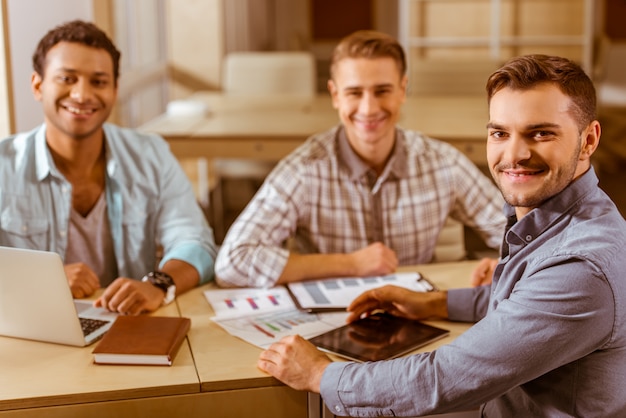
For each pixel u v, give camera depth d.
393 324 1.77
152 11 5.24
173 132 3.54
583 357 1.30
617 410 1.30
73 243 2.19
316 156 2.25
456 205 2.38
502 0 6.62
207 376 1.53
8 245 2.12
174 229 2.22
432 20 6.74
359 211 2.26
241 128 3.64
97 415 1.48
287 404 1.55
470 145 3.38
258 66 4.85
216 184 4.55
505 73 1.29
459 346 1.34
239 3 6.43
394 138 2.27
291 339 1.56
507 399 1.43
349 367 1.46
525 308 1.28
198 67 5.48
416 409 1.38
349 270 2.06
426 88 4.87
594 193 1.34
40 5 2.48
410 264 2.34
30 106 2.47
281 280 2.03
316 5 8.07
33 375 1.54
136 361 1.58
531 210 1.35
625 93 7.51
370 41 2.16
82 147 2.13
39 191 2.13
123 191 2.21
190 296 1.98
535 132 1.28
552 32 6.63
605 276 1.24
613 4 7.41
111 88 2.11
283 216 2.20
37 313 1.66
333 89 2.28
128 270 2.25
